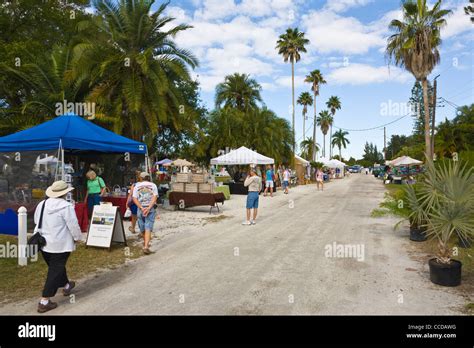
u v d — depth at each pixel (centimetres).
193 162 3253
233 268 622
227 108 3194
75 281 564
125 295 499
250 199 1080
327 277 567
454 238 822
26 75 1700
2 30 1973
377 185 3359
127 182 1298
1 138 955
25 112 1694
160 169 4053
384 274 582
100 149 1011
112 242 802
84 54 1502
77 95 1730
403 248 762
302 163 3759
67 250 465
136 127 1591
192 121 1873
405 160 3127
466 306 451
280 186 2967
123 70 1562
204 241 845
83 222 920
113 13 1580
